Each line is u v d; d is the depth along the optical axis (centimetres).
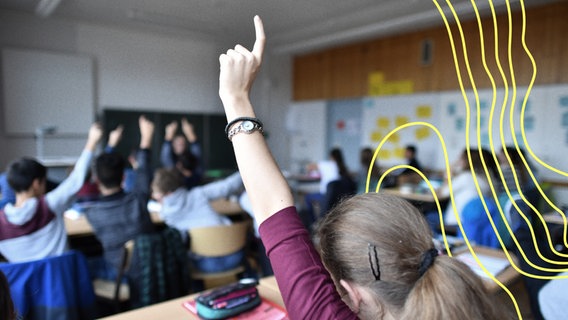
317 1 458
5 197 265
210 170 681
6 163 506
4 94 496
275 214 58
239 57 62
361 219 56
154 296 204
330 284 53
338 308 51
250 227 290
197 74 670
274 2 462
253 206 59
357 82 658
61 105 539
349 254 55
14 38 503
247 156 60
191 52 661
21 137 516
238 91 62
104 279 231
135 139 600
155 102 629
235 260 242
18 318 92
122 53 592
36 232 190
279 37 635
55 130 522
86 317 183
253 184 59
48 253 193
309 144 751
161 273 205
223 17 527
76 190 201
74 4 475
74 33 548
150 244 205
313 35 624
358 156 678
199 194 255
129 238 217
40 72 520
